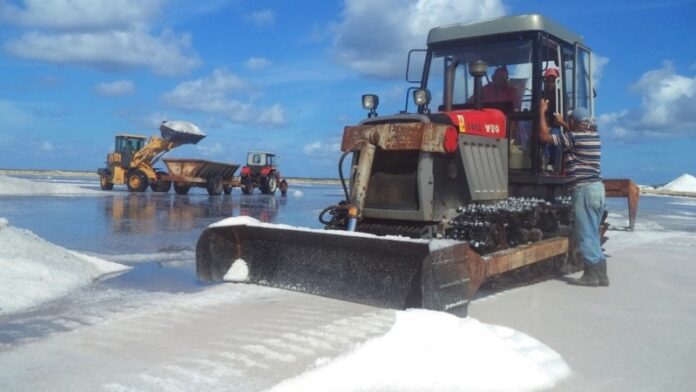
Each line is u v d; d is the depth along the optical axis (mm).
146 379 3002
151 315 4277
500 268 4906
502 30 6535
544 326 4242
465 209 5543
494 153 6000
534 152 6293
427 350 3182
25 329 3936
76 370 3152
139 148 24500
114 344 3596
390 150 5555
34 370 3162
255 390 2840
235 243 5574
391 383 2910
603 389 3061
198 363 3229
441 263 4125
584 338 3961
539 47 6367
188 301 4711
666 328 4258
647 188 49000
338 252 4824
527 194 6637
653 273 6664
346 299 4738
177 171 23703
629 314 4660
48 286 5055
